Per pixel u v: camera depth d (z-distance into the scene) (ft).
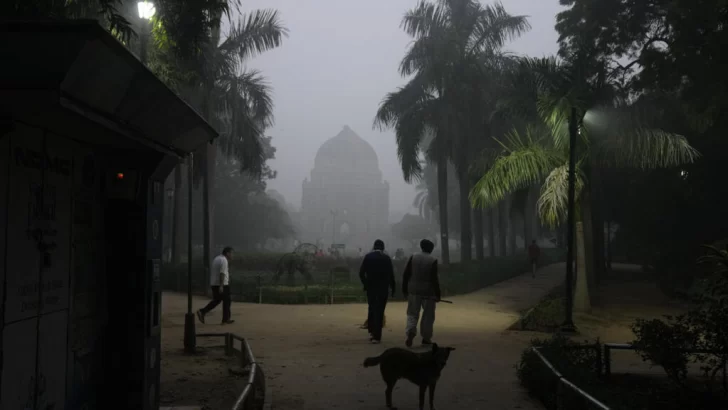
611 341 36.99
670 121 67.46
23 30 8.83
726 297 21.09
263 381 21.53
